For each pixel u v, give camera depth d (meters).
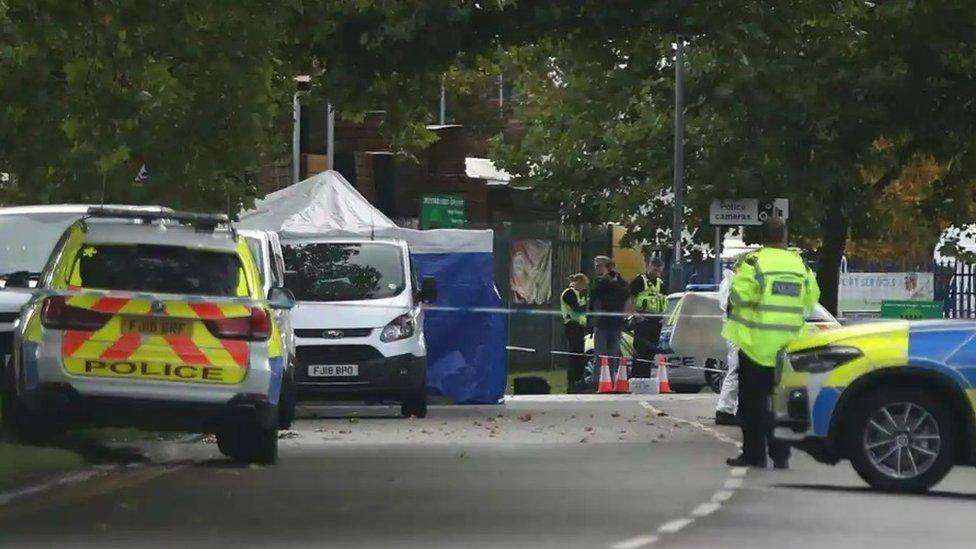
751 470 62.78
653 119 149.00
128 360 58.56
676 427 85.81
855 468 57.06
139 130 80.88
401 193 179.88
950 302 150.62
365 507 50.44
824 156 113.00
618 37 78.88
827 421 57.25
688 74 130.88
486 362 103.31
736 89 110.88
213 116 80.88
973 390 56.16
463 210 148.25
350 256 94.56
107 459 64.00
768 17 78.38
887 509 51.06
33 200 85.50
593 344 127.81
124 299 58.81
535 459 67.06
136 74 71.06
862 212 119.44
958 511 50.91
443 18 78.12
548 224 160.38
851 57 102.56
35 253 76.56
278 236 95.81
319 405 103.62
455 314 103.38
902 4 94.88
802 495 54.56
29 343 58.88
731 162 122.69
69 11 67.19
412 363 90.75
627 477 59.78
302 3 76.06
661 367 122.69
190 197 86.50
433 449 72.19
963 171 115.56
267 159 95.62
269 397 59.94
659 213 163.88
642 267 184.12
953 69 102.00
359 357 90.12
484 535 44.25
